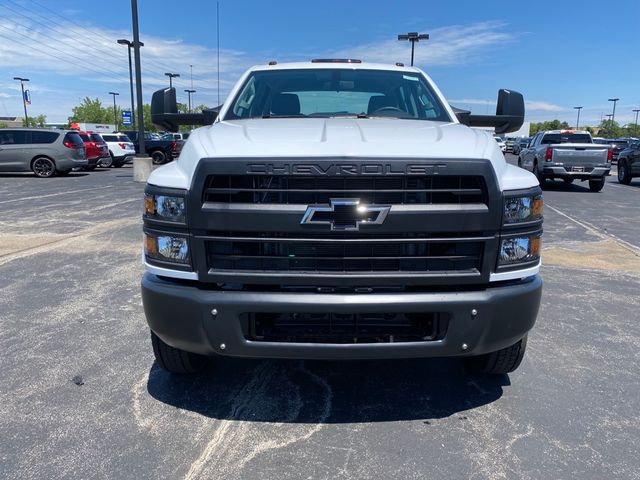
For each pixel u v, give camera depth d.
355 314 2.77
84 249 7.34
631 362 3.97
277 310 2.71
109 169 25.73
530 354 4.10
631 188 18.34
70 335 4.34
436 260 2.77
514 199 2.80
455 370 3.82
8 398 3.34
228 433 2.99
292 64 4.73
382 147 2.74
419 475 2.63
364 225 2.65
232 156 2.67
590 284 6.02
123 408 3.25
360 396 3.44
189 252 2.77
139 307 5.02
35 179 18.94
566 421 3.15
